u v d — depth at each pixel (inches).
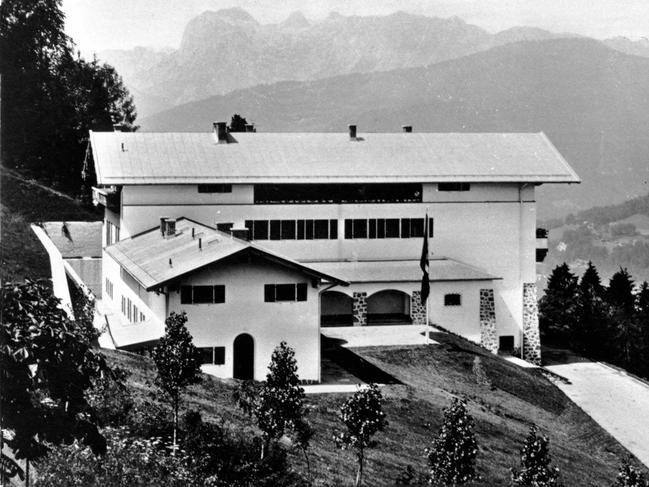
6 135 3941.9
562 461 1736.0
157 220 2586.1
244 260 1875.0
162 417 1262.3
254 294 1891.0
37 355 613.0
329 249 2689.5
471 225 2795.3
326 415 1647.4
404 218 2741.1
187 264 1894.7
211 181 2576.3
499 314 2817.4
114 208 2753.4
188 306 1849.2
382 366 2144.4
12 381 605.0
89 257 3201.3
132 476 929.5
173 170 2608.3
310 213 2669.8
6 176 3617.1
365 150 2876.5
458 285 2618.1
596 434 2068.2
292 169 2699.3
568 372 2721.5
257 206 2637.8
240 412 1497.3
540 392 2304.4
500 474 1515.7
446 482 1180.5
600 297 3983.8
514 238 2827.3
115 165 2596.0
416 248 2753.4
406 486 1179.9
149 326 1910.7
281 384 1233.4
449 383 2143.2
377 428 1222.9
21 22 3885.3
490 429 1796.3
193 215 2603.3
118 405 1229.7
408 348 2311.8
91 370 639.8
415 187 2765.7
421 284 2479.1
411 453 1524.4
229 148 2775.6
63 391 634.8
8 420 611.5
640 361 3312.0
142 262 2091.5
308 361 1929.1
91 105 4421.8
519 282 2829.7
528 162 2881.4
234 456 1200.8
